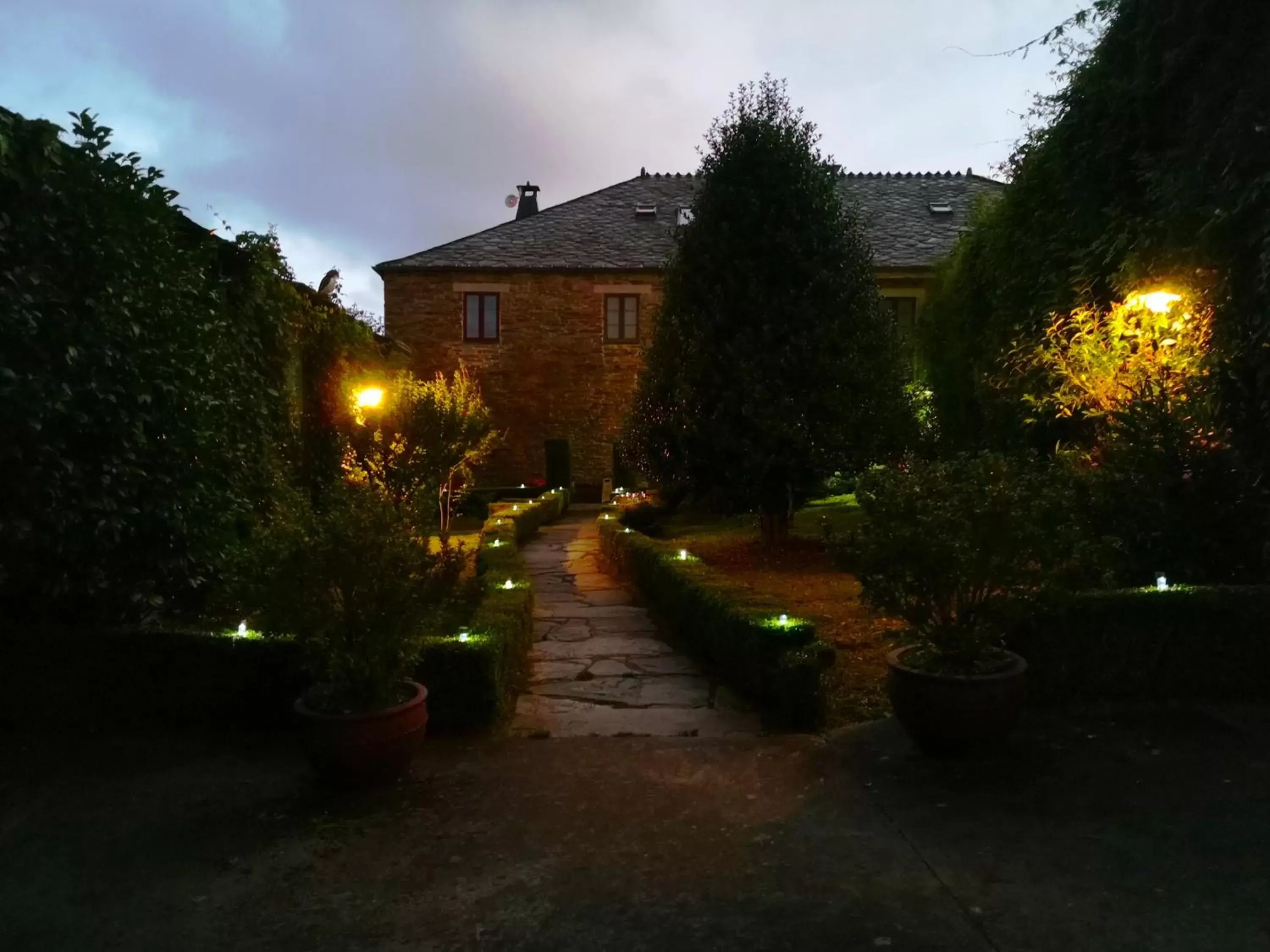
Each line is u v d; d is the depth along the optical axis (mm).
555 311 21812
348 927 2846
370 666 3930
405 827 3566
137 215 5031
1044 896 2963
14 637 4684
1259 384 5895
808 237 9797
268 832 3533
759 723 4977
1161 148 7090
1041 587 4238
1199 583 5812
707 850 3346
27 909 2963
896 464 9836
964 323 10852
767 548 10641
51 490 4176
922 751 4293
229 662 4730
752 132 9938
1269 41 5680
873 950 2670
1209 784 3887
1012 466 4445
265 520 6629
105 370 4539
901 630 4473
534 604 7223
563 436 21891
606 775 4094
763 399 9508
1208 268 6273
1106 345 7406
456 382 16812
